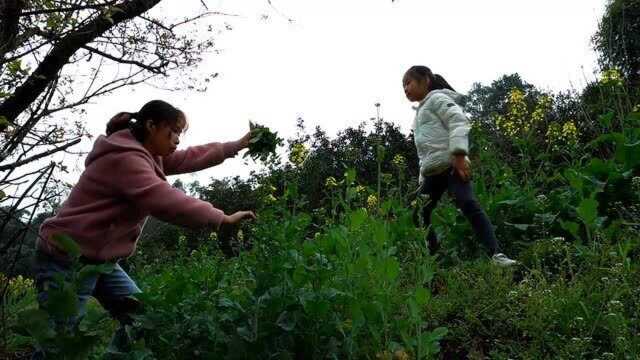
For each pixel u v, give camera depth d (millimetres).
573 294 3041
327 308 2486
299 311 2529
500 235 5152
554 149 6195
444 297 3557
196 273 2990
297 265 2541
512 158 7414
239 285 3100
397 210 4801
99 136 2768
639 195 4539
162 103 2836
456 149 4133
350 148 4016
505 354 2852
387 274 2775
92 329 2111
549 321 2932
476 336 3109
